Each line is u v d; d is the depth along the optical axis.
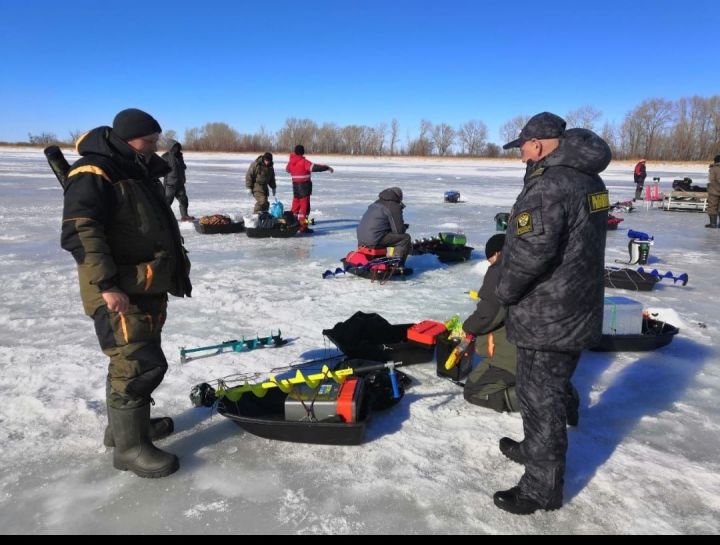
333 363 4.34
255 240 10.38
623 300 4.95
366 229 7.54
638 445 3.29
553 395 2.58
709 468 3.06
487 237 11.16
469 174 38.75
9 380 4.02
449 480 2.91
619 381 4.20
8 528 2.53
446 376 4.16
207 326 5.35
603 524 2.58
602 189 2.49
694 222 14.48
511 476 2.96
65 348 4.70
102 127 2.75
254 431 3.26
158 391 3.92
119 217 2.70
